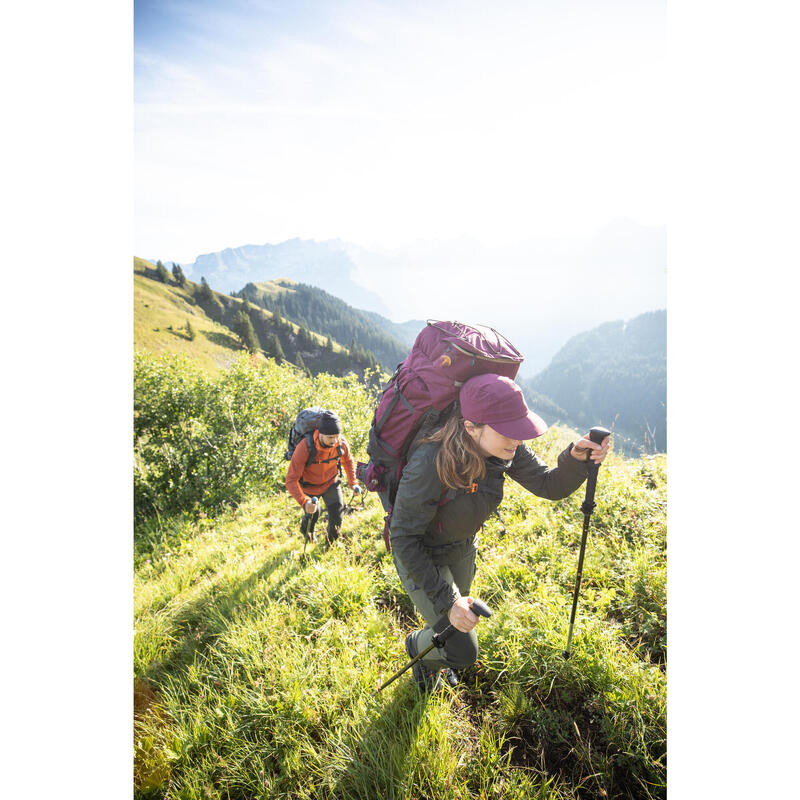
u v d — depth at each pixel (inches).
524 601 121.1
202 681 111.5
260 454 336.8
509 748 90.1
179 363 435.2
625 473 184.9
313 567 152.6
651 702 91.4
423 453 81.1
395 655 110.8
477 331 84.0
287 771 87.7
